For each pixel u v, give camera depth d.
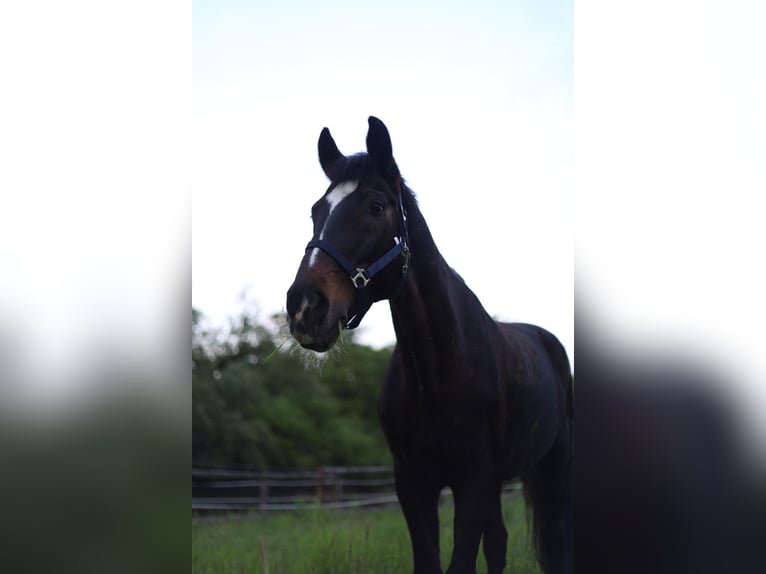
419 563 2.50
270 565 3.62
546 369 3.22
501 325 3.17
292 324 2.12
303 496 8.15
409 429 2.54
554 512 3.31
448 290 2.51
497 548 2.77
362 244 2.24
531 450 3.03
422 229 2.46
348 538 3.77
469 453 2.54
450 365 2.48
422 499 2.57
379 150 2.35
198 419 8.03
